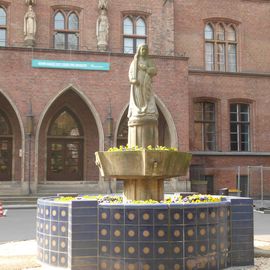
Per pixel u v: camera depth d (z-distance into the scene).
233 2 33.88
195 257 9.53
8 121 28.84
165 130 30.17
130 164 10.72
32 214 21.41
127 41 31.55
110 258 9.48
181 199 11.88
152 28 31.83
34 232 15.67
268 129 33.31
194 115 32.22
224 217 10.16
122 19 31.56
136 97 11.98
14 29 29.64
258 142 33.06
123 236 9.45
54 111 29.61
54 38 30.42
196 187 29.66
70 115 30.03
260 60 34.12
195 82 32.06
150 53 31.69
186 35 32.66
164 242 9.40
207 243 9.70
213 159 31.70
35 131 26.75
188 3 32.94
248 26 34.12
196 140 32.19
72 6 30.56
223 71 32.62
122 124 30.28
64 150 29.86
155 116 11.95
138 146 11.81
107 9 30.75
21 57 26.80
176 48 32.34
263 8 34.47
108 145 27.59
